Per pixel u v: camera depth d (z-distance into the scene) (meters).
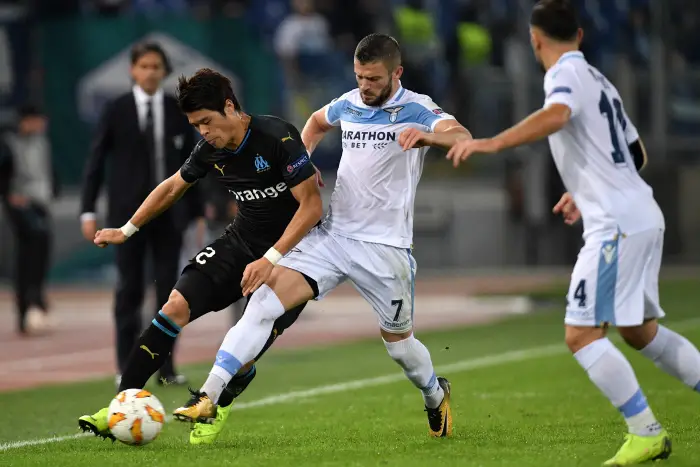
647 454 19.08
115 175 33.16
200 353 43.31
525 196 70.62
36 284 50.62
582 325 19.39
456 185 72.00
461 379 34.00
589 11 68.62
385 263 22.17
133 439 21.61
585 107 19.34
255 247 22.80
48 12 64.69
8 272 68.94
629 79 70.19
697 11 73.38
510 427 24.45
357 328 50.97
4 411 29.42
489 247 71.06
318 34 65.62
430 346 43.38
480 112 69.31
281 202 22.59
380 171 22.17
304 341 46.41
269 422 26.25
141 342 22.50
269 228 22.77
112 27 62.19
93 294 64.56
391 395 31.03
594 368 19.28
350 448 21.61
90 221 33.50
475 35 69.19
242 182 22.39
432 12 68.44
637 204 19.39
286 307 21.95
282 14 66.31
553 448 21.08
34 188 50.16
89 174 33.38
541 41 20.06
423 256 70.69
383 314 22.48
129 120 32.97
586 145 19.44
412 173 22.38
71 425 26.83
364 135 22.30
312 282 22.11
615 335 45.81
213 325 52.97
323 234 22.55
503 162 71.81
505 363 37.91
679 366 20.70
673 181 73.12
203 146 22.56
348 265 22.28
